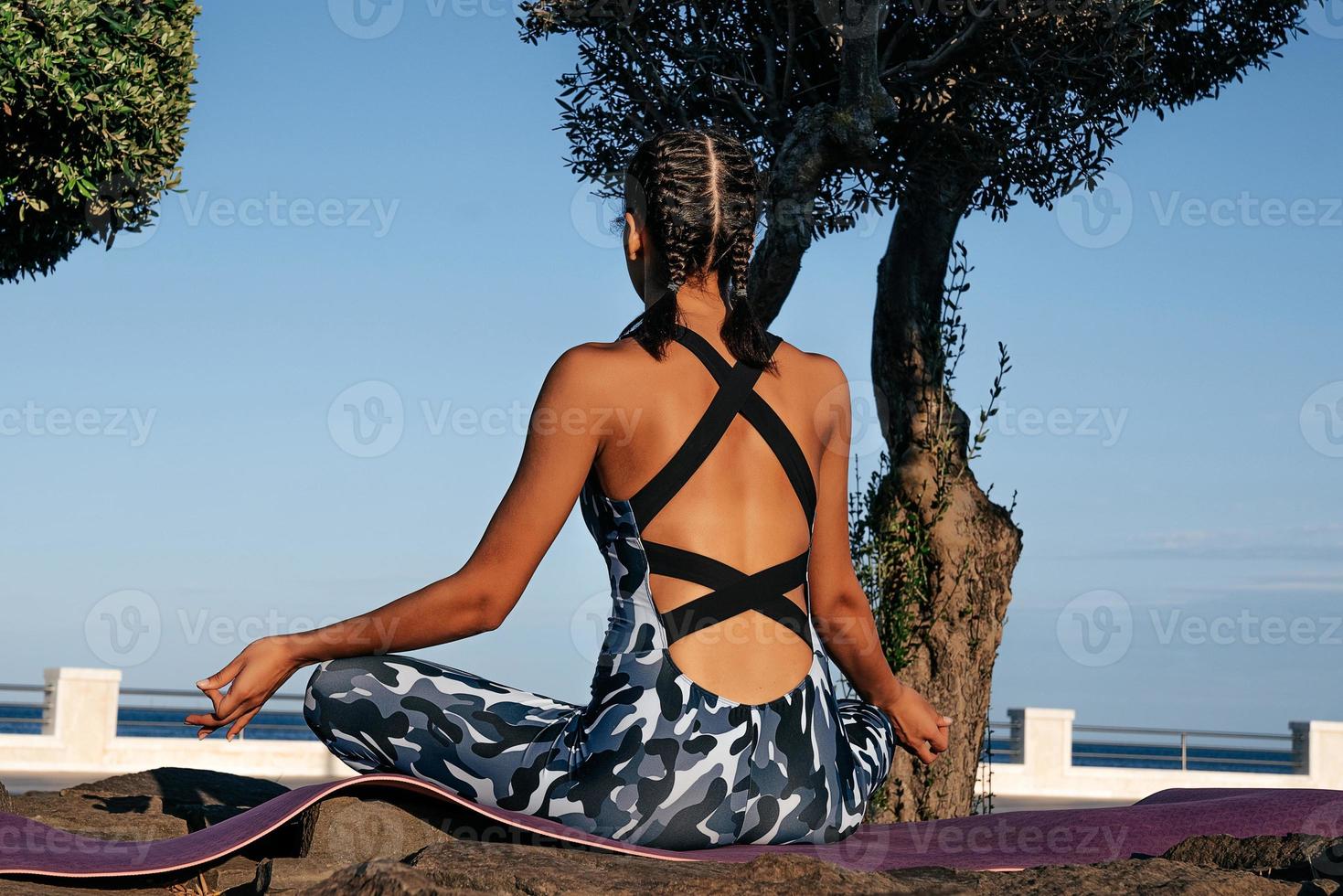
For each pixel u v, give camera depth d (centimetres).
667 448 219
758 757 218
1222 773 1653
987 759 589
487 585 219
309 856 228
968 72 578
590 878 179
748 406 226
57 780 1259
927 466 582
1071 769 1628
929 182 596
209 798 427
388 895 167
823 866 179
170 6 519
